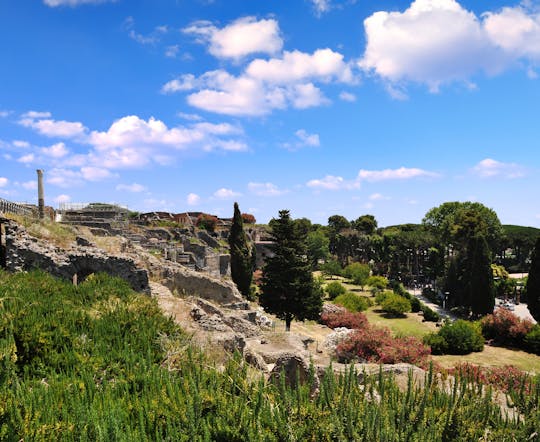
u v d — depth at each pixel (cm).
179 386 838
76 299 1514
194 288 2712
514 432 752
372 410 712
